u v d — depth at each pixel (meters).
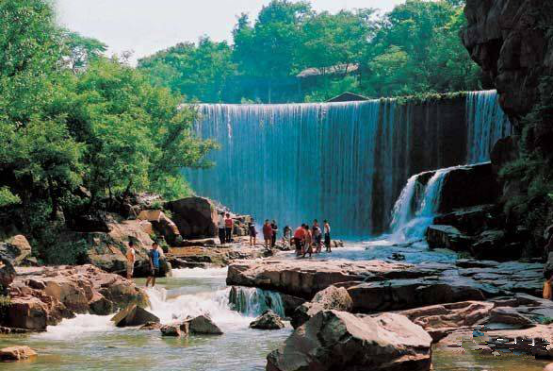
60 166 32.34
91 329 19.47
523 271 24.39
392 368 11.38
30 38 31.39
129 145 35.94
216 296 23.48
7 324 18.92
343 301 20.39
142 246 32.69
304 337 11.35
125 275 31.25
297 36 132.88
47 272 23.50
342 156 59.53
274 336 18.33
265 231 39.53
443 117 55.59
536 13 37.12
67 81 38.72
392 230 49.28
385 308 20.92
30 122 32.38
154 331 19.16
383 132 58.00
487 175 43.19
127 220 38.53
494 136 52.62
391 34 110.12
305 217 60.22
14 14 31.17
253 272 24.62
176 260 35.62
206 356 15.41
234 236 45.28
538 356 13.69
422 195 46.09
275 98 134.38
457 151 55.16
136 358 15.16
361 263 26.19
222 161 60.22
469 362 13.36
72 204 36.06
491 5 41.50
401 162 57.31
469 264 27.25
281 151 60.78
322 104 60.28
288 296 23.45
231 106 60.66
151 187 44.97
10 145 30.72
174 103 47.56
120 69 43.69
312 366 11.09
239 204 60.41
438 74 88.06
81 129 35.22
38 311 19.09
